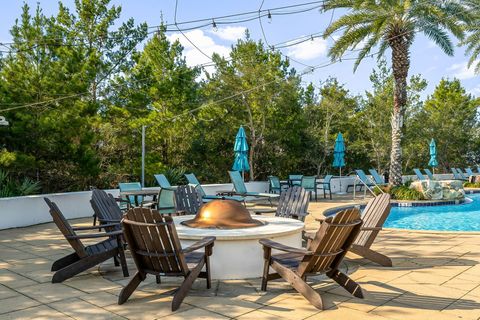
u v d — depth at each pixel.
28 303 3.83
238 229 5.04
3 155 11.61
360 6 13.95
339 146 19.17
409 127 27.22
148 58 20.22
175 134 19.78
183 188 7.83
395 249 6.25
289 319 3.42
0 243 6.93
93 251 4.97
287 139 22.73
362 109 25.47
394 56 15.07
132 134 19.06
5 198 8.77
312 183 14.70
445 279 4.60
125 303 3.83
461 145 31.86
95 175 14.40
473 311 3.58
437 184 14.27
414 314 3.51
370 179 16.67
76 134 13.13
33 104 12.42
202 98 21.23
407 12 14.16
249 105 21.05
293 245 5.14
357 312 3.57
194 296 4.05
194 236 4.63
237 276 4.68
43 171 14.27
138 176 18.23
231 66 20.95
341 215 3.70
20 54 13.77
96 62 17.14
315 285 4.41
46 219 9.59
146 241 3.81
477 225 10.27
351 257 5.74
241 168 14.91
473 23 16.16
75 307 3.72
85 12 18.55
